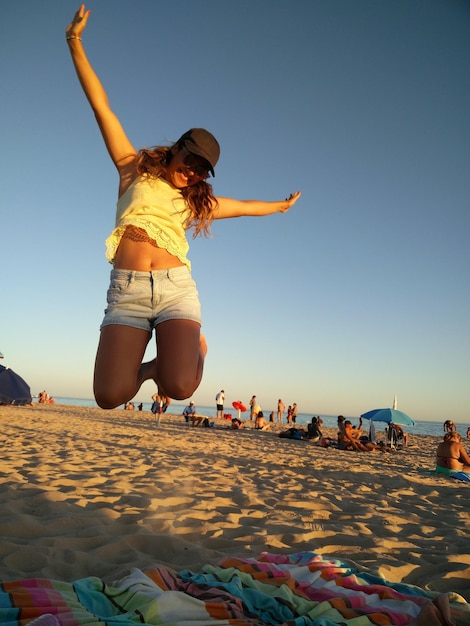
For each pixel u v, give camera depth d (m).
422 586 2.93
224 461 8.20
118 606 2.00
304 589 2.41
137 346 2.31
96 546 3.25
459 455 8.52
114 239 2.47
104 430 13.73
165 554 3.22
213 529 3.79
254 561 2.70
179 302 2.36
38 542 3.16
